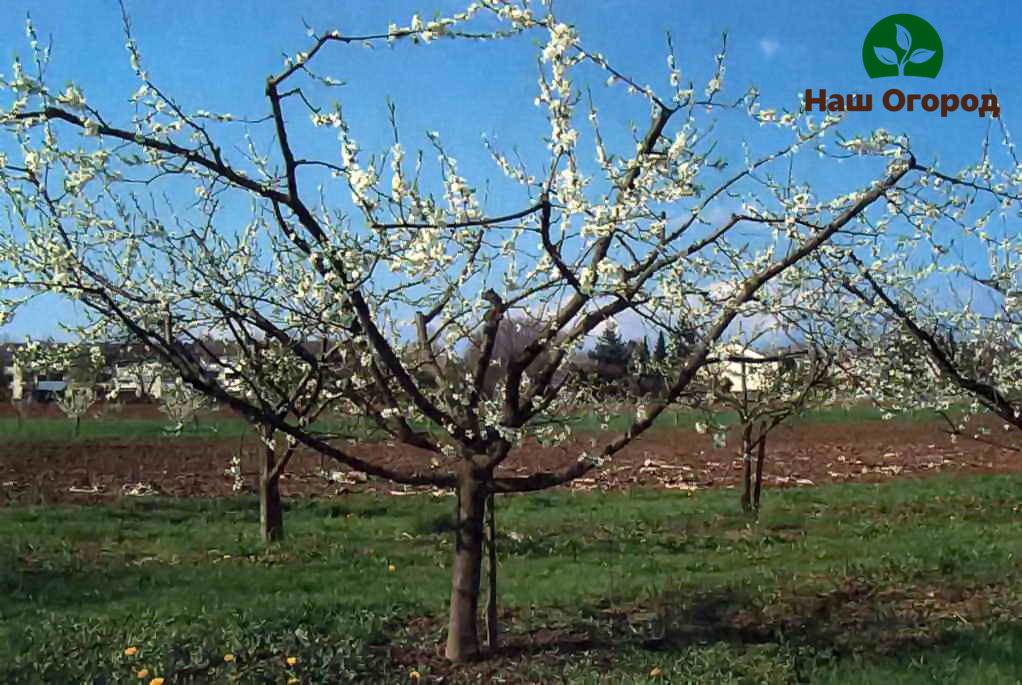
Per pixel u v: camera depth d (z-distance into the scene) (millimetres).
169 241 6500
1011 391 8102
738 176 5727
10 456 19047
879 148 5887
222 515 13328
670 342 6543
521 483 6312
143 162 5402
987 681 5820
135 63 5430
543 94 5504
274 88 5238
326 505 14203
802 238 6195
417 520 12531
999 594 8188
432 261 5613
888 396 7648
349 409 8344
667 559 10281
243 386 7043
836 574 8984
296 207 5449
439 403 6527
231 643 6484
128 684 5871
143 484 15961
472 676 6090
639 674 5996
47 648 6527
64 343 7652
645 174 5516
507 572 9500
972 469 18719
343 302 5762
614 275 5453
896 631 7023
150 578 9070
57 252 5520
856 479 17516
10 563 9586
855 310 7520
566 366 6633
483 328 6180
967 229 6488
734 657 6363
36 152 5609
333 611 7449
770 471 18766
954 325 7945
